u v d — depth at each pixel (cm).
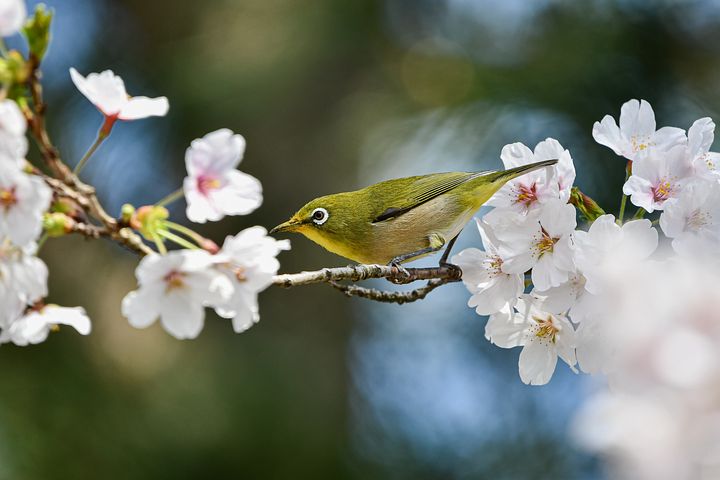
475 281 593
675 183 554
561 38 1183
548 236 557
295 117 1395
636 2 1188
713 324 310
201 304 418
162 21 1390
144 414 1128
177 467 1111
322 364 1345
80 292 1205
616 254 468
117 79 446
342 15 1319
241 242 412
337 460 1214
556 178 600
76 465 1066
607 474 315
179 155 1326
